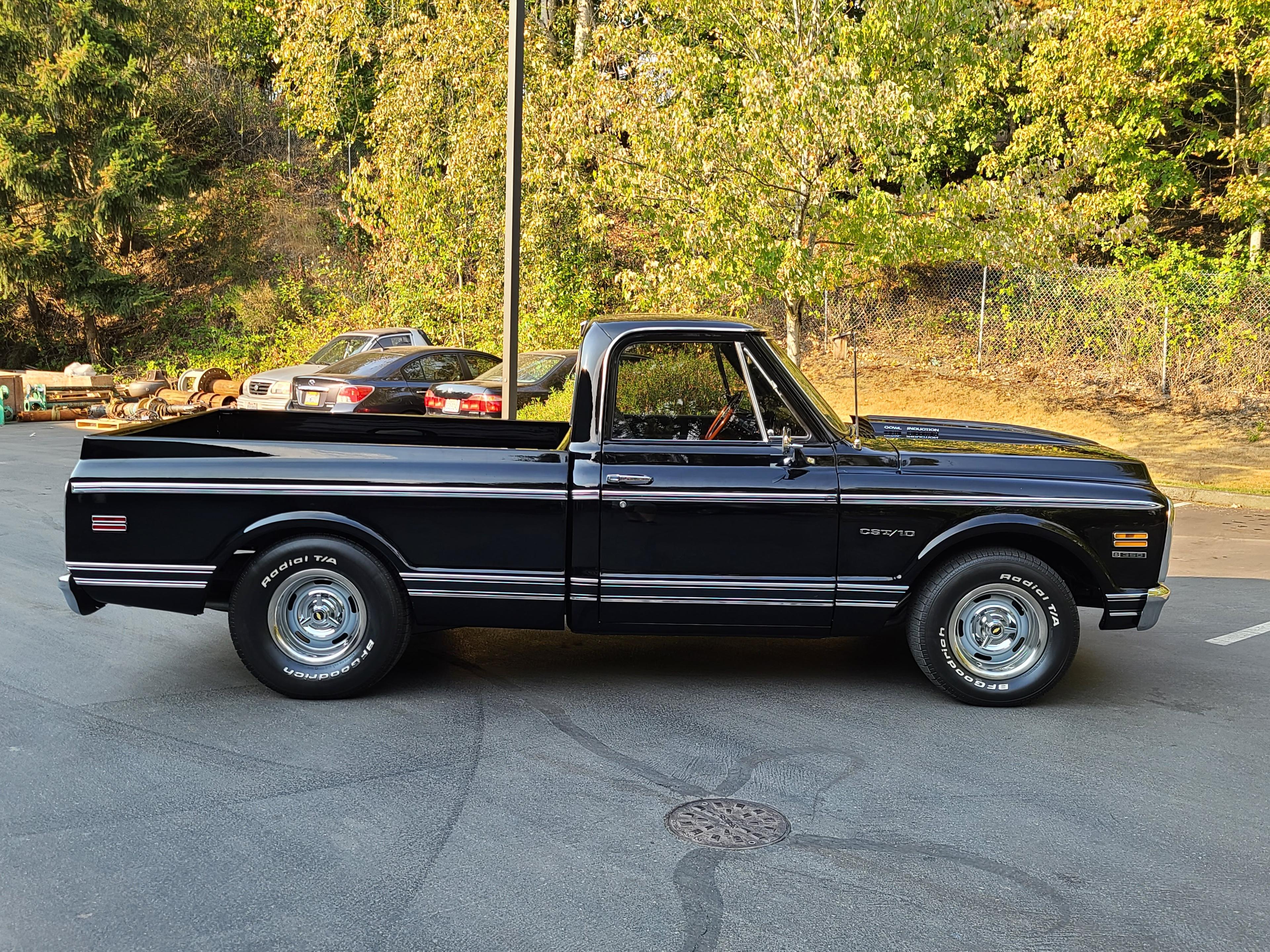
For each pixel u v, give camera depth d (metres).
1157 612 5.12
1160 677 5.66
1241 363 15.69
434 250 19.44
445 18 17.70
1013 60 12.66
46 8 24.22
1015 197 10.69
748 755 4.49
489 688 5.37
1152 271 16.20
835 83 9.94
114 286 24.77
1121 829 3.81
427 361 14.73
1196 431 14.42
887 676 5.66
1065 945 3.04
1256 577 8.09
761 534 5.04
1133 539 5.05
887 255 10.50
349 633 5.16
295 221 28.38
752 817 3.88
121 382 24.05
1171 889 3.38
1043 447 5.53
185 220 27.19
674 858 3.55
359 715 4.94
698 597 5.07
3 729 4.69
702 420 5.16
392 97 19.09
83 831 3.70
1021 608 5.10
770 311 20.00
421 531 5.06
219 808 3.91
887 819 3.87
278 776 4.21
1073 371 17.16
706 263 10.48
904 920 3.17
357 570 5.05
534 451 5.09
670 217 11.14
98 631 6.32
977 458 5.16
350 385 13.79
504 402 9.00
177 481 5.04
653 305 11.50
